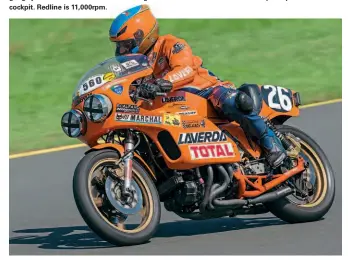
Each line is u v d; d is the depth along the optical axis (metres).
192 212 21.17
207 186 20.95
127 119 20.06
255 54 51.62
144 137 20.70
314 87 45.47
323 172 23.27
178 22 56.56
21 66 48.53
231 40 54.00
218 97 21.61
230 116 21.69
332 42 54.00
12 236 22.11
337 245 19.83
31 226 23.36
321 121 36.47
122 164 19.94
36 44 51.81
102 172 20.00
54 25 54.78
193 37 54.44
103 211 19.97
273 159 22.11
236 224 22.98
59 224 23.53
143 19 21.42
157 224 20.11
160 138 20.75
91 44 52.22
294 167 22.64
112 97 19.92
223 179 21.17
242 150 22.17
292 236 20.92
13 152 33.91
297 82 46.62
